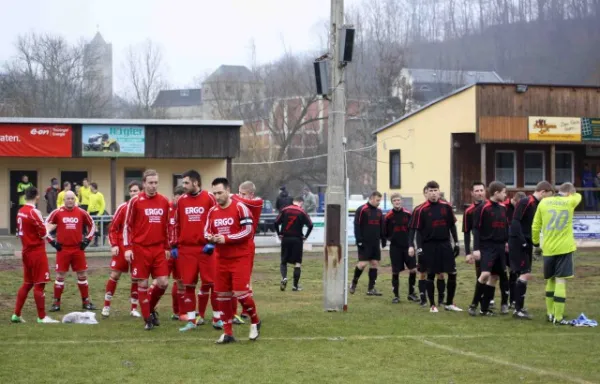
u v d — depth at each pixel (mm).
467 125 37031
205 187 38250
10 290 19031
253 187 14383
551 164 37250
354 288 19125
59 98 68375
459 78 78750
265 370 9695
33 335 12250
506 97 36344
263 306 16344
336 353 10836
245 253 11586
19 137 35125
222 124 36594
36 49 69062
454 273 15703
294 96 66500
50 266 25438
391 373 9570
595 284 20984
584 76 76188
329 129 15633
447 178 38312
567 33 81312
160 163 38125
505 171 38562
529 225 14898
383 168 43375
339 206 15508
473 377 9359
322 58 15758
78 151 35531
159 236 13023
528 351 11070
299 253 19625
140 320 14242
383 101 63375
